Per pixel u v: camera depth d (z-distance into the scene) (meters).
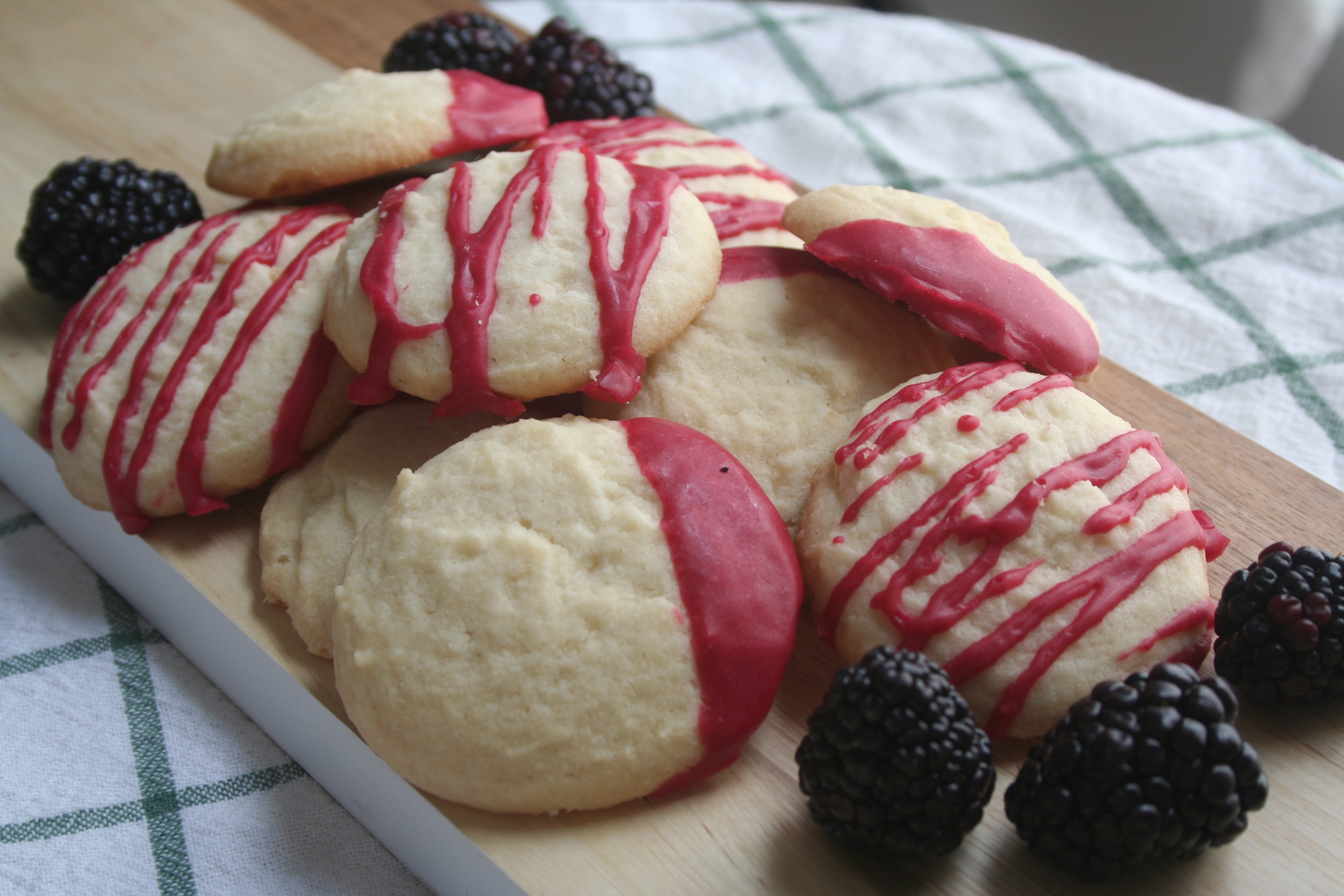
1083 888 0.30
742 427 0.33
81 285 0.38
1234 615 0.31
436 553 0.31
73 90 0.45
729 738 0.31
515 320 0.33
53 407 0.35
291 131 0.37
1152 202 0.43
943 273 0.33
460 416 0.34
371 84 0.38
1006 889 0.30
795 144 0.45
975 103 0.46
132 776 0.33
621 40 0.49
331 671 0.32
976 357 0.36
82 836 0.32
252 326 0.35
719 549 0.31
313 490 0.34
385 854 0.33
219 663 0.34
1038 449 0.32
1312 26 0.49
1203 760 0.29
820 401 0.34
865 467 0.32
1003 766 0.31
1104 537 0.31
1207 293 0.41
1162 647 0.31
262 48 0.46
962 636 0.31
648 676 0.30
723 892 0.30
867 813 0.29
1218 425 0.36
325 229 0.36
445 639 0.31
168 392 0.34
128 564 0.35
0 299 0.39
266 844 0.32
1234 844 0.30
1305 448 0.38
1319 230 0.42
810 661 0.33
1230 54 0.50
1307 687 0.31
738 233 0.36
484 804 0.30
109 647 0.35
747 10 0.49
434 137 0.37
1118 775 0.29
